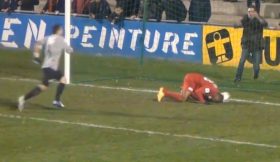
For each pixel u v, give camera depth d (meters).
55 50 33.69
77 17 53.44
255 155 26.02
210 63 49.66
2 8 56.22
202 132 29.70
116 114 33.22
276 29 47.78
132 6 52.56
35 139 28.03
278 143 27.94
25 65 48.97
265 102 37.38
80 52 53.31
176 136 28.83
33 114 32.84
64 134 28.92
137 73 46.50
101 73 46.09
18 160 24.83
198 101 36.72
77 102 36.19
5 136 28.41
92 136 28.64
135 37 51.31
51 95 37.62
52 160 24.83
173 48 50.59
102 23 52.59
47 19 54.38
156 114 33.38
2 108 34.12
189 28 50.25
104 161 24.77
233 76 46.44
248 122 31.98
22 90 39.16
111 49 52.25
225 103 36.69
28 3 58.50
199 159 25.30
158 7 52.12
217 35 49.31
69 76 41.97
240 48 48.59
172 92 37.31
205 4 52.84
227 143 27.81
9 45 56.00
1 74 45.06
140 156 25.55
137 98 37.62
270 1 65.38
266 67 48.06
